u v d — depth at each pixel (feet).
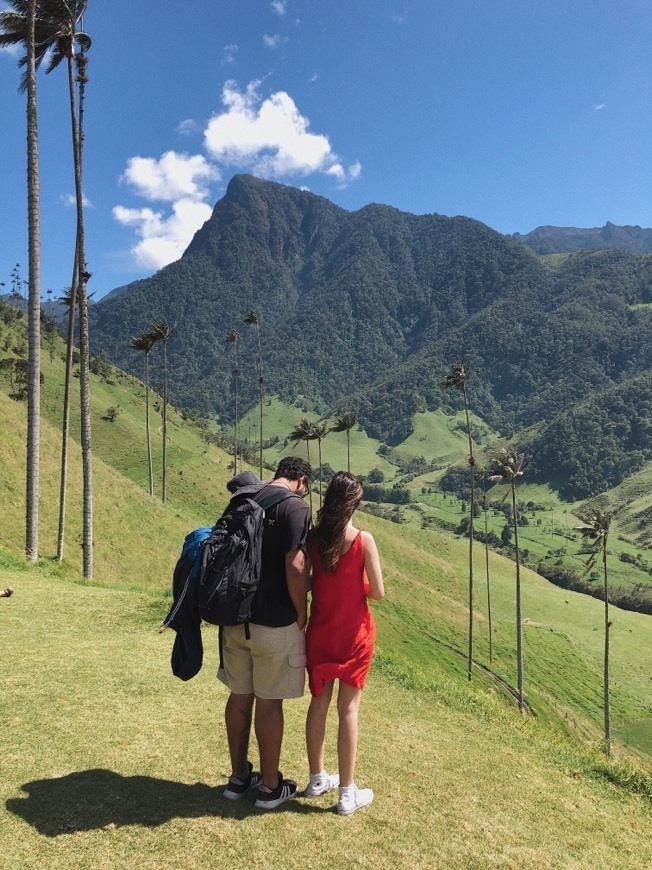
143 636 29.19
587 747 28.27
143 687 20.68
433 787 15.67
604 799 18.38
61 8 66.74
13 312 592.60
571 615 390.63
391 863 11.35
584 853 13.66
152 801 12.49
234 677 12.66
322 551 12.62
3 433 126.93
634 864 13.78
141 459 380.99
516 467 169.99
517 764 19.79
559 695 241.55
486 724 25.09
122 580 126.62
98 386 536.83
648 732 231.30
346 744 12.94
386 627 222.07
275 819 12.32
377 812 13.42
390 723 21.61
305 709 20.51
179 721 17.70
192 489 336.70
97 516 140.87
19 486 117.08
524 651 281.74
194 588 12.14
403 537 438.81
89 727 16.52
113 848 10.63
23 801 11.94
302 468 13.64
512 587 418.92
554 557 648.38
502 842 13.17
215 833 11.48
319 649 12.82
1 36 67.77
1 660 22.45
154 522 157.17
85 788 12.75
